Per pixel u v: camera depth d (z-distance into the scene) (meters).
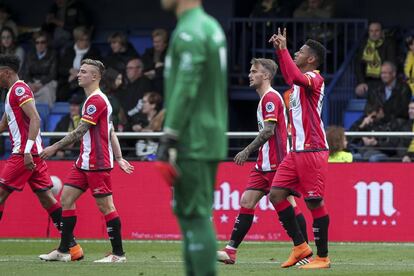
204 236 19.14
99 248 37.75
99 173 31.44
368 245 39.31
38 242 40.41
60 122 50.16
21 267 29.72
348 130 48.69
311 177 29.59
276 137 31.38
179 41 18.80
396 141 46.00
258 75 31.28
